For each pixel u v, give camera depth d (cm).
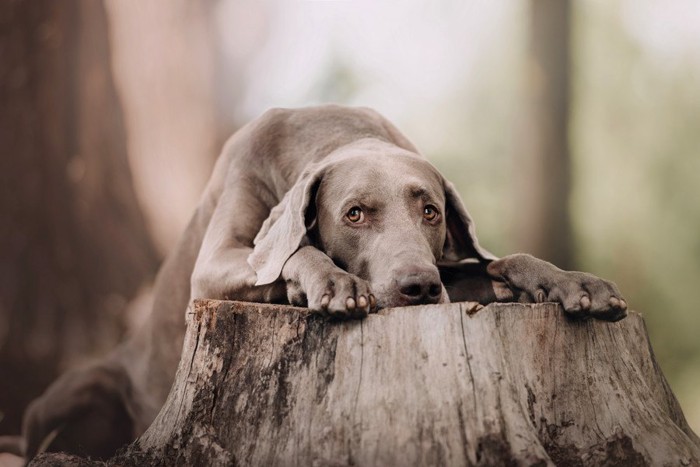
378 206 396
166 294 539
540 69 1253
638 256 1368
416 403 328
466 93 1558
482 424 322
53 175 781
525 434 322
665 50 1428
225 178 486
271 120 486
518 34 1562
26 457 623
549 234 1252
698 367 1383
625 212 1370
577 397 347
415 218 399
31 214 770
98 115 809
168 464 351
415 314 338
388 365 335
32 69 781
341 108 492
